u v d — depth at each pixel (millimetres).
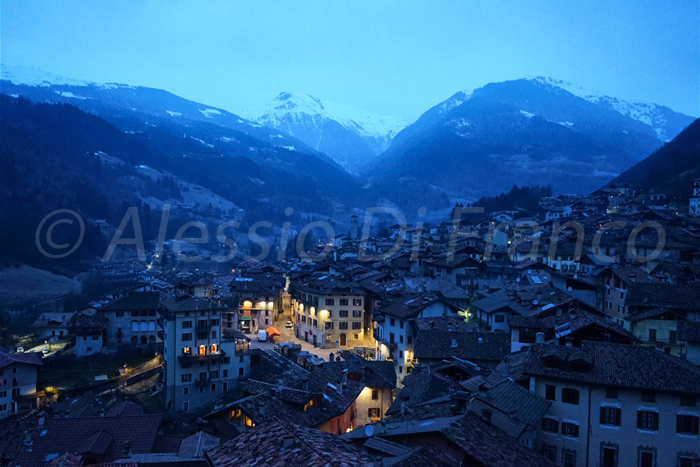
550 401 48688
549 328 62969
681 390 44125
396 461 31547
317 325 110812
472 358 64438
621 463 46062
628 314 78625
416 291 96875
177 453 48906
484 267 119312
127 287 191250
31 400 100562
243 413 51812
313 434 35875
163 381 98625
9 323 151625
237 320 119438
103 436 53250
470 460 33375
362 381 67562
